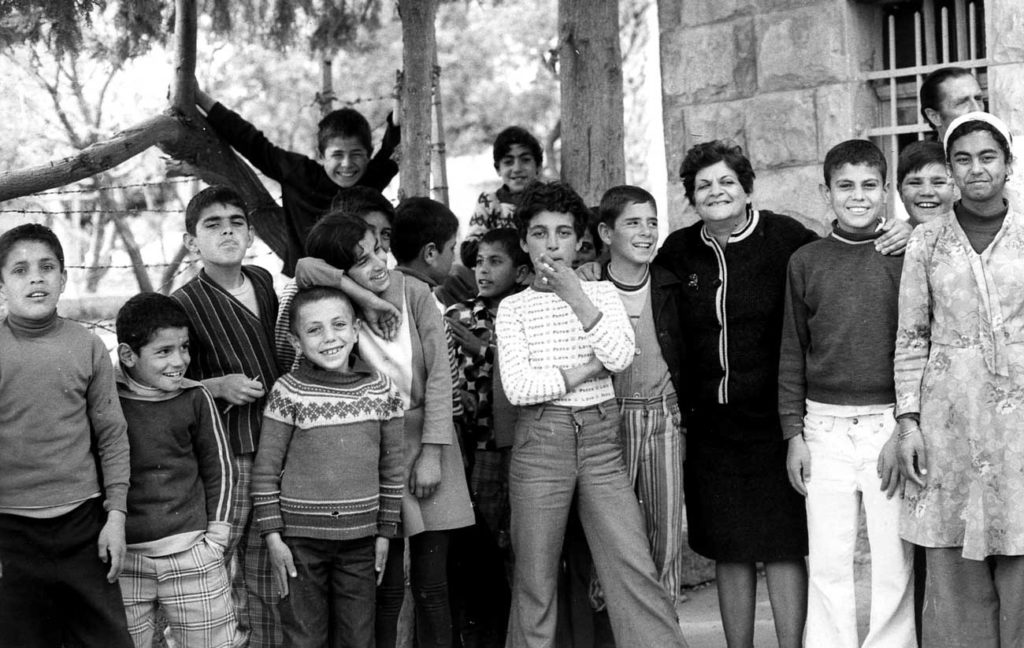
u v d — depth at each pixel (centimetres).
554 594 438
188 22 628
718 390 443
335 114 620
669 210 645
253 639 427
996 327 388
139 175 1105
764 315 441
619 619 432
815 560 426
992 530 388
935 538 395
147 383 411
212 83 1225
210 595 411
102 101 1082
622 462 443
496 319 452
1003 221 392
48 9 553
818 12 597
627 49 1452
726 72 625
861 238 426
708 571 627
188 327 420
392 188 953
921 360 404
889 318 417
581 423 434
